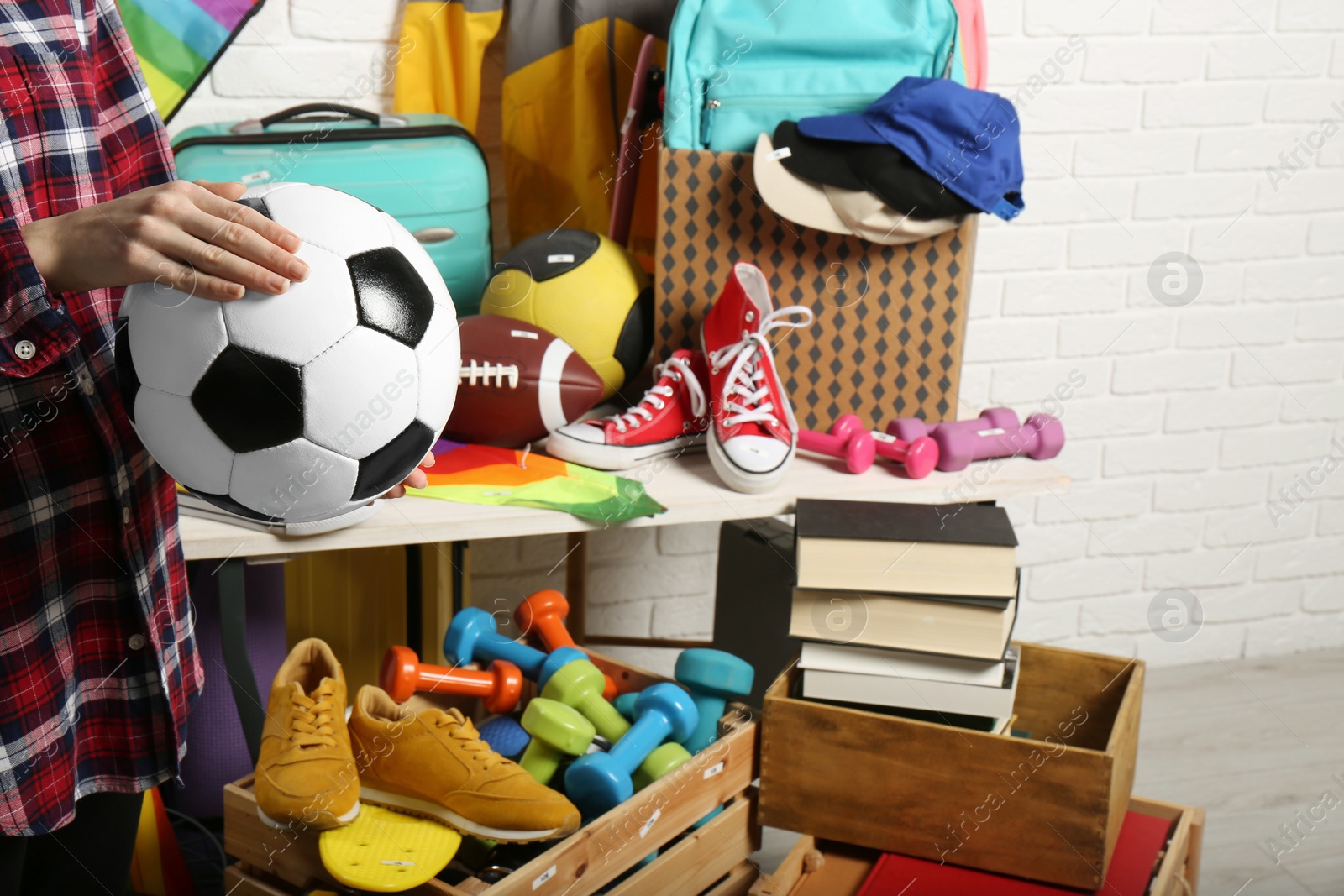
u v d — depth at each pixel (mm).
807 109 1334
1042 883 1112
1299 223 1863
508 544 1751
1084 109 1743
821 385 1335
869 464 1248
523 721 1167
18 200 669
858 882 1151
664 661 1910
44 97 691
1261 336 1910
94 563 772
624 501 1139
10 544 708
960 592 1111
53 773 751
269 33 1443
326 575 1416
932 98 1202
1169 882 1099
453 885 1060
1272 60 1772
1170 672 2010
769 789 1195
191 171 1246
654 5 1470
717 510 1164
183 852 1388
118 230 623
